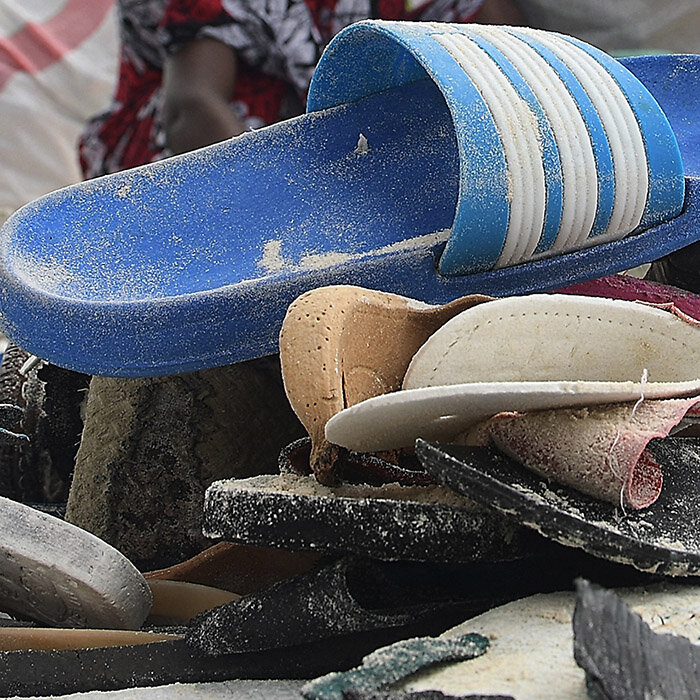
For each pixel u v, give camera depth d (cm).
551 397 69
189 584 96
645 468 76
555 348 80
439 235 103
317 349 77
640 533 70
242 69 205
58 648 82
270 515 72
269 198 119
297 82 200
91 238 112
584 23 221
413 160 121
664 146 105
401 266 98
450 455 71
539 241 100
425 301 99
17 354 125
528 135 98
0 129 340
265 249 112
